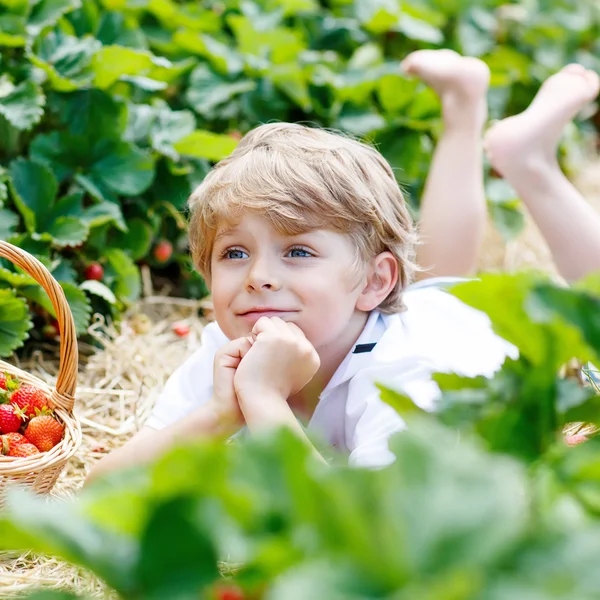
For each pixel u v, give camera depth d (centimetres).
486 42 363
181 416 168
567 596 51
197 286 269
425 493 57
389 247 170
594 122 438
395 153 291
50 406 171
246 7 316
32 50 248
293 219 153
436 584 50
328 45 338
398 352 161
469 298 76
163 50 296
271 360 142
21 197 229
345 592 53
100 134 243
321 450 77
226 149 251
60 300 165
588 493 66
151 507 59
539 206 222
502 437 75
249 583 60
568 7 408
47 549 65
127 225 250
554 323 74
